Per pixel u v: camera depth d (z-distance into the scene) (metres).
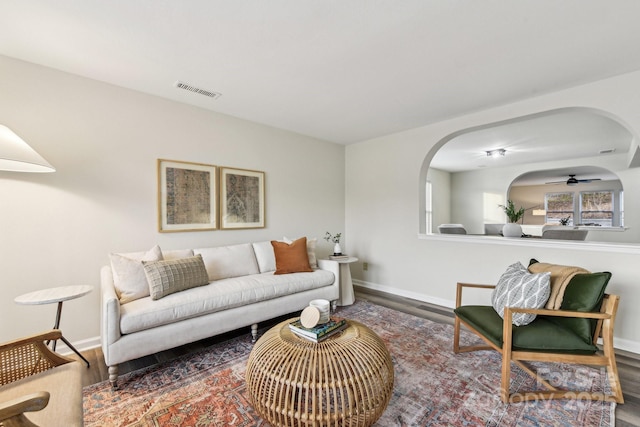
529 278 1.89
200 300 2.21
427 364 2.09
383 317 3.07
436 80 2.43
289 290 2.78
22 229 2.14
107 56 2.08
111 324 1.82
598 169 6.59
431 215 7.20
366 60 2.12
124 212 2.60
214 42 1.90
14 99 2.12
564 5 1.54
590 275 1.78
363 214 4.44
